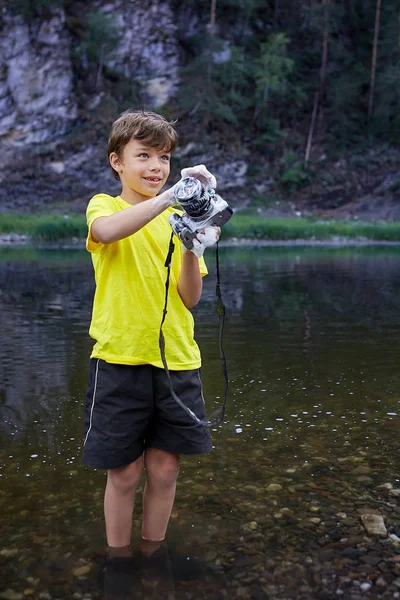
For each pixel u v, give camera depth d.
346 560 1.81
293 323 6.35
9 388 3.82
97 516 2.11
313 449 2.74
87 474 2.49
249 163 38.00
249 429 3.03
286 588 1.67
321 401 3.51
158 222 1.92
